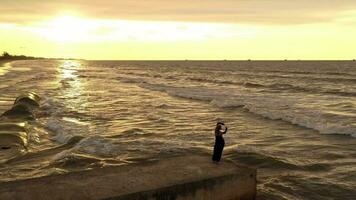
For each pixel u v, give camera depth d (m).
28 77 71.06
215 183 8.14
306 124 20.58
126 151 14.62
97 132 18.55
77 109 27.58
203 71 110.31
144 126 20.81
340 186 10.71
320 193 10.21
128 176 8.13
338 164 13.01
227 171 8.54
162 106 30.39
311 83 55.06
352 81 57.66
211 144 16.09
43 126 20.16
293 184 10.97
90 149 14.65
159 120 23.02
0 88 45.03
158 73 100.88
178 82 62.75
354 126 19.22
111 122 22.12
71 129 18.83
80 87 50.91
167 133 18.69
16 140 15.32
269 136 17.92
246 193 8.68
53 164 12.66
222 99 33.94
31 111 24.05
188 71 112.38
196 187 7.89
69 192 7.21
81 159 13.12
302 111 25.45
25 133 16.78
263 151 14.73
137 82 63.19
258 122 22.00
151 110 27.91
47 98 33.97
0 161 12.99
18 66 137.00
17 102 26.94
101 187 7.47
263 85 51.44
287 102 31.11
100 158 13.45
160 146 15.52
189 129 19.84
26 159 13.38
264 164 13.14
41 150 14.79
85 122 21.92
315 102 31.30
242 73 92.69
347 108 27.34
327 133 18.39
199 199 7.96
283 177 11.63
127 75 89.31
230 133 18.75
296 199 9.75
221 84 56.50
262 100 32.78
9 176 11.37
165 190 7.53
